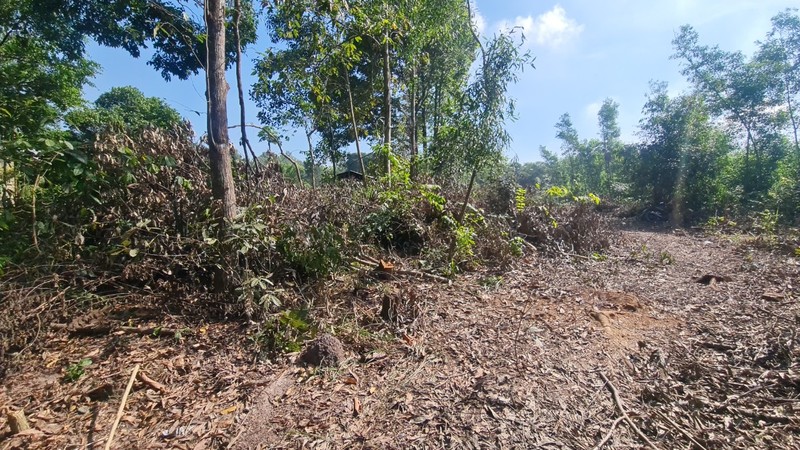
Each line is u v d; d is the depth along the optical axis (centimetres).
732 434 203
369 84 1053
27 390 229
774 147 1433
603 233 716
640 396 240
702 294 437
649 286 471
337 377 247
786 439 197
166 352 264
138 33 837
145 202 333
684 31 1518
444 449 189
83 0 834
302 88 795
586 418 217
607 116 3375
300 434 198
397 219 539
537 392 239
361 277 410
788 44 1374
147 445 190
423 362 269
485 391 237
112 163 332
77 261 308
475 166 521
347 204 492
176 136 409
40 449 187
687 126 1458
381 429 202
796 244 688
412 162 702
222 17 342
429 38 977
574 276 500
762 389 241
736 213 1203
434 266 488
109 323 289
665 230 1241
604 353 291
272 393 229
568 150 3597
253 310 300
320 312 328
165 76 953
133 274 319
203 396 226
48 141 315
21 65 966
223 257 310
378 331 311
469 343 300
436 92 1306
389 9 727
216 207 333
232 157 439
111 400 221
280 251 356
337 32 698
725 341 309
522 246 610
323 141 1376
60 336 275
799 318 342
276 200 413
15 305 259
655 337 321
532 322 342
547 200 749
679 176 1430
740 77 1448
